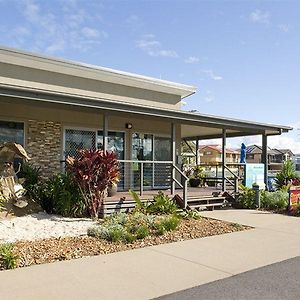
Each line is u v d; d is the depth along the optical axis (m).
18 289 4.53
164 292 4.54
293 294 4.48
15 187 9.94
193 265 5.71
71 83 13.80
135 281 4.92
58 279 4.92
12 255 5.50
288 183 16.70
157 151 15.47
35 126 12.47
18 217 9.39
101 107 10.08
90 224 8.81
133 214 9.05
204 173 18.81
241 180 15.44
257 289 4.65
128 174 14.59
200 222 9.50
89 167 9.73
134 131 14.82
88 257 6.01
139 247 6.77
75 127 13.38
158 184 15.34
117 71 14.64
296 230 8.80
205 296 4.40
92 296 4.36
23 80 12.80
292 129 15.24
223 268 5.58
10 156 10.09
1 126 11.80
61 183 10.27
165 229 8.10
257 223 9.73
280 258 6.20
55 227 8.39
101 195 9.95
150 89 15.80
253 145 55.28
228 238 7.74
